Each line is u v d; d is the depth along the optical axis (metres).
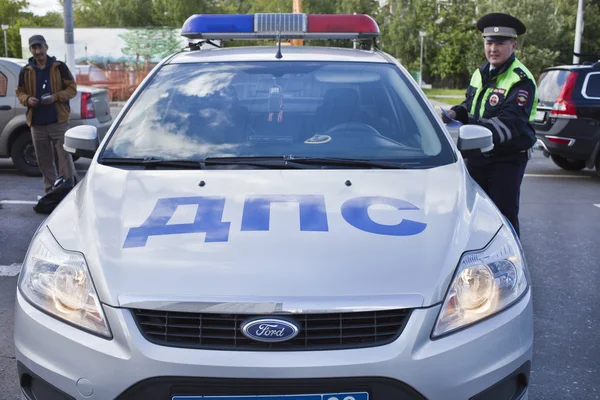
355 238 2.28
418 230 2.35
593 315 4.14
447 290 2.13
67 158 6.95
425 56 49.78
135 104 3.35
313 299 2.04
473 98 4.41
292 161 2.89
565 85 9.08
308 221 2.38
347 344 2.03
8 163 9.70
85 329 2.12
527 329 2.28
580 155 9.06
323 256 2.19
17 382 3.20
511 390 2.24
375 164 2.88
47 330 2.16
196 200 2.54
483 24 4.19
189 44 4.13
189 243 2.26
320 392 2.00
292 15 4.07
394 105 3.31
